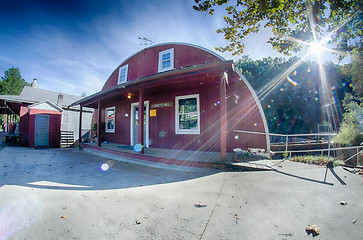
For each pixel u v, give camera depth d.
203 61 7.41
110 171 4.85
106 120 11.13
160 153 6.20
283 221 2.04
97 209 2.48
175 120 7.43
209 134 6.67
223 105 4.81
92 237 1.80
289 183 3.44
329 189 3.09
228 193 3.00
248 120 6.36
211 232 1.86
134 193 3.11
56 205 2.62
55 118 12.26
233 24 3.24
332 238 1.69
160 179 4.00
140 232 1.89
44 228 1.97
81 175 4.43
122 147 8.05
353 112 9.02
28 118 11.73
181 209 2.45
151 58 9.31
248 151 6.08
